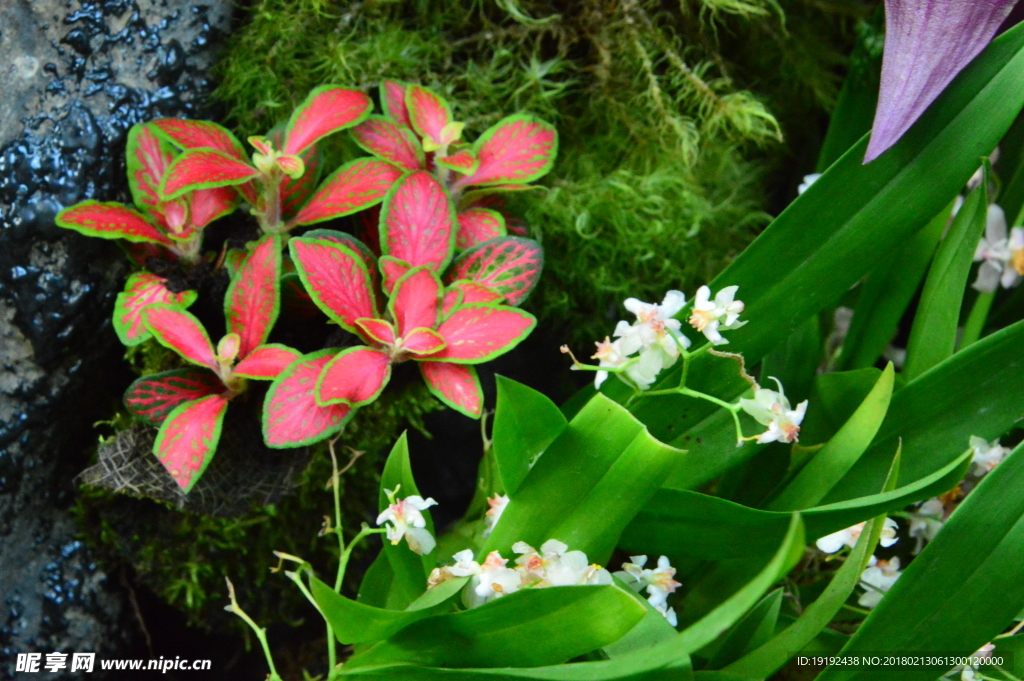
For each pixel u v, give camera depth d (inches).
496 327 35.3
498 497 35.3
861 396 36.2
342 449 37.4
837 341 39.0
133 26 36.6
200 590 38.0
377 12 37.4
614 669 32.6
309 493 38.3
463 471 39.6
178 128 35.7
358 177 36.0
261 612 38.9
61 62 36.4
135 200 36.0
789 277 35.0
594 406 33.7
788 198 40.7
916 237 36.5
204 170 35.1
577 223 37.8
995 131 34.4
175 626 39.0
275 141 36.3
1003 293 38.5
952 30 34.0
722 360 35.2
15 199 36.1
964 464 32.9
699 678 34.4
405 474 34.5
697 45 38.6
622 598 32.8
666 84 38.3
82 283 36.5
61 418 37.1
